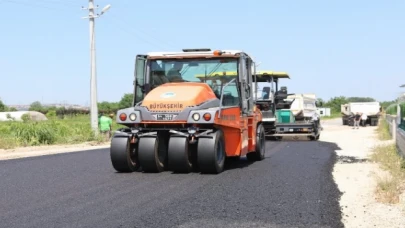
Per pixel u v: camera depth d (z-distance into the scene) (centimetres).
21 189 1022
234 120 1293
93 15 3125
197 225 723
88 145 2502
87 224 729
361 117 5100
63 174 1240
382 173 1284
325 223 745
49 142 2586
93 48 3128
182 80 1358
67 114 8519
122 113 1240
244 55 1384
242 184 1061
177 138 1205
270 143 2489
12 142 2359
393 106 3152
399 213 829
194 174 1211
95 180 1130
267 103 2672
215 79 1348
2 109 10231
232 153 1320
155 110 1215
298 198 916
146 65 1373
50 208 834
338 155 1773
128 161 1236
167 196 928
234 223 735
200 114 1177
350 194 991
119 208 830
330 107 10138
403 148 1541
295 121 2956
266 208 831
